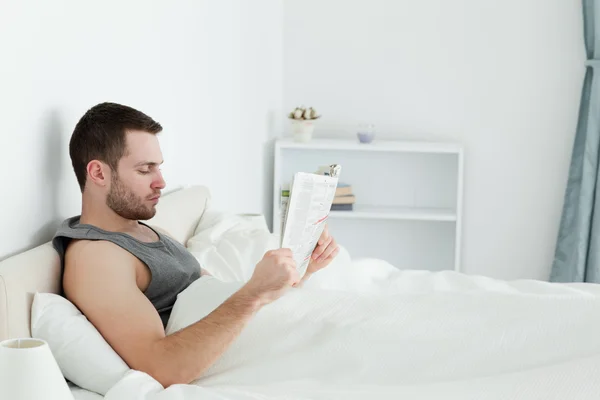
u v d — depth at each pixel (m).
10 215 1.54
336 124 4.04
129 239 1.62
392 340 1.51
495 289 2.08
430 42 3.94
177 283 1.71
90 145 1.62
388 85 3.99
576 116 3.89
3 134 1.51
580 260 3.76
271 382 1.48
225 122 3.05
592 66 3.72
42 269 1.49
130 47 2.12
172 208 2.22
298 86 4.05
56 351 1.42
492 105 3.94
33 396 1.02
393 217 3.80
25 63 1.58
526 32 3.88
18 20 1.54
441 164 3.99
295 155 4.05
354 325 1.53
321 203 1.58
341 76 4.02
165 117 2.40
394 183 4.02
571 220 3.86
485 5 3.89
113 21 2.00
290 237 1.55
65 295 1.56
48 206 1.70
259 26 3.53
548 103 3.90
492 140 3.96
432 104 3.97
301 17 4.01
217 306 1.59
